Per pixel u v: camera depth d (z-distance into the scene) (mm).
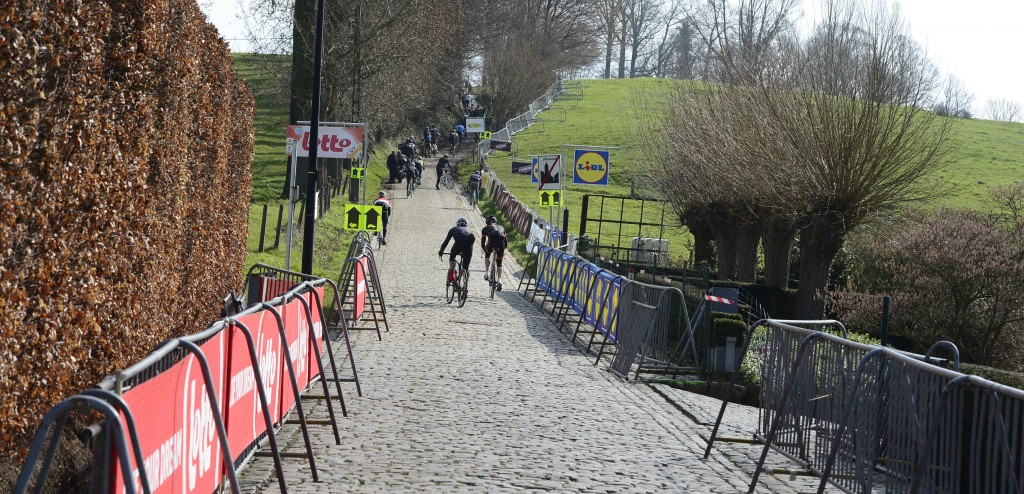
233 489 5297
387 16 42281
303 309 9977
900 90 22562
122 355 8555
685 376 14500
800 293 23500
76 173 7027
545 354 15852
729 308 15695
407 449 8672
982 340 21781
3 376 5859
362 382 12258
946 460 6156
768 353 9508
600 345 17219
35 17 6066
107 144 7824
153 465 4758
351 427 9539
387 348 15469
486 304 22625
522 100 88750
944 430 6184
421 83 57656
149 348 9438
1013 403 5586
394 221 41344
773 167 23297
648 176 32281
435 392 11820
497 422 10164
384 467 7941
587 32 102250
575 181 29828
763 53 24750
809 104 22750
